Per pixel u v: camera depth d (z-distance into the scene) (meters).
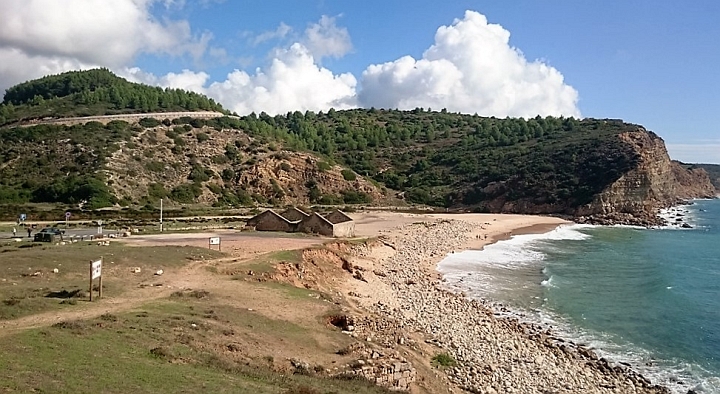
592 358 34.84
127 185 105.00
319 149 189.88
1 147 111.06
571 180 147.75
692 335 40.88
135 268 39.50
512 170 163.88
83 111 142.38
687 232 113.88
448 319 40.28
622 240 98.50
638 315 45.94
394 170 186.75
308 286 44.28
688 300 51.84
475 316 42.19
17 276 33.94
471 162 182.88
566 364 33.31
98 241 53.31
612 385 30.75
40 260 38.34
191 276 39.62
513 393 27.91
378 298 45.12
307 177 143.38
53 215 83.62
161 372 18.02
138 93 162.00
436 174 180.25
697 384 31.59
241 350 24.25
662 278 62.31
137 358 19.33
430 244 82.62
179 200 110.06
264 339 26.88
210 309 30.08
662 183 161.88
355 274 53.25
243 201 122.06
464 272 62.69
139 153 118.38
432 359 30.38
